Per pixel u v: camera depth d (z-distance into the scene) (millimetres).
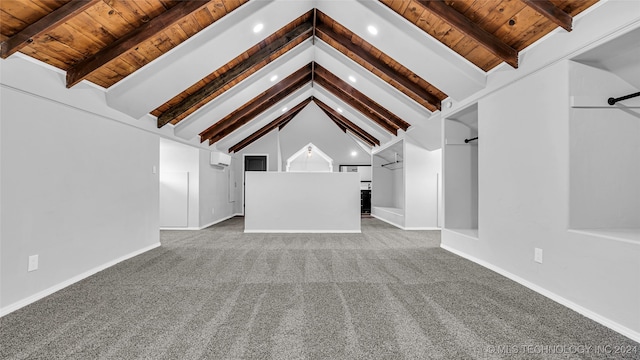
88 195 3402
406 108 5527
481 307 2475
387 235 6176
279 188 6680
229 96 5352
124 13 2750
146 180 4672
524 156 3012
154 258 4156
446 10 3051
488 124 3605
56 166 2949
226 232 6594
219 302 2592
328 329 2105
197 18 3357
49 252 2842
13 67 2506
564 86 2547
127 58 3346
